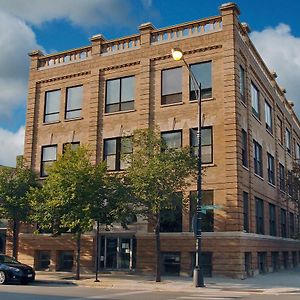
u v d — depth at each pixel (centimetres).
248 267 2698
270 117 3725
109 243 2927
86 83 3244
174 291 1911
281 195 3822
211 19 2831
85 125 3178
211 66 2788
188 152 2317
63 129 3275
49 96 3419
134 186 2262
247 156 2869
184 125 2800
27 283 2270
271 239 3303
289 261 3941
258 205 3125
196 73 2834
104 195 2383
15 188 2892
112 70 3150
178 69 2903
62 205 2359
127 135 2819
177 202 2269
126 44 3147
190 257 2628
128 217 2508
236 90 2692
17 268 2234
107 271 2869
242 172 2702
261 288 2009
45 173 3294
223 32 2770
